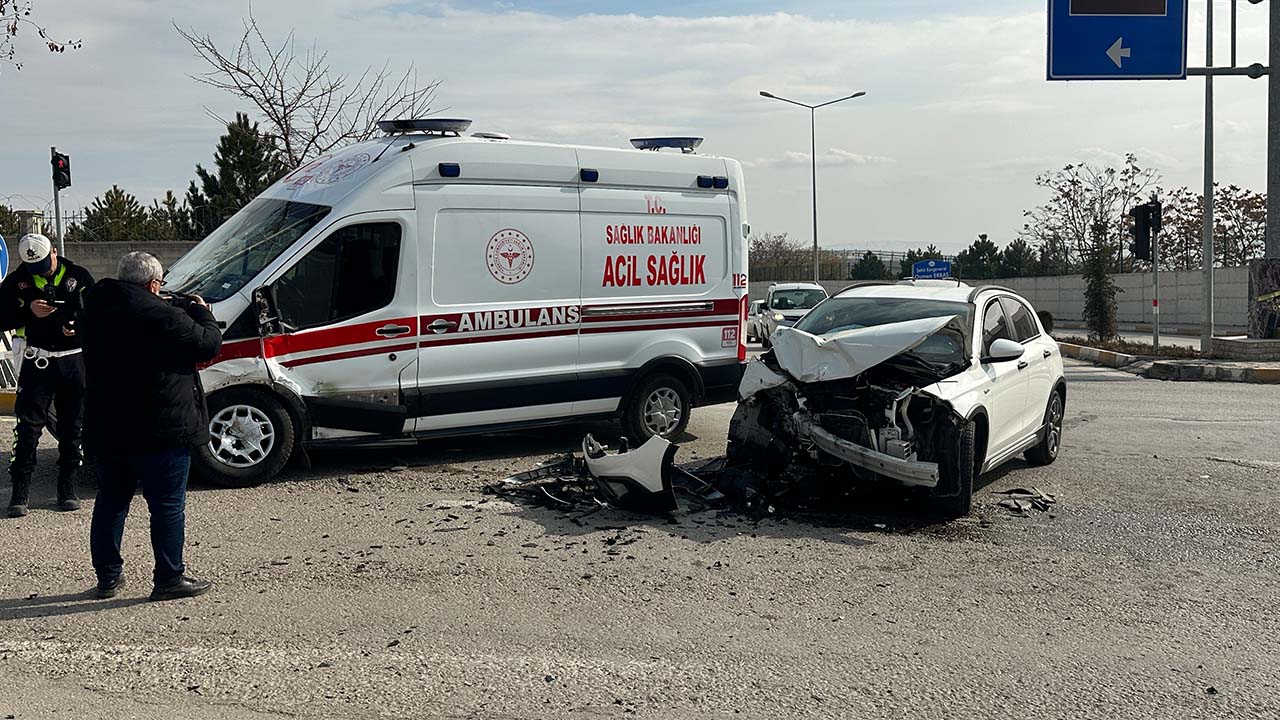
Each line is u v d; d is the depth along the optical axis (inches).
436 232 344.8
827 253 2050.9
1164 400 550.0
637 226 387.9
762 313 954.1
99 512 211.6
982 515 294.5
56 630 195.0
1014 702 170.7
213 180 1334.9
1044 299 1600.6
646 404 394.3
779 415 312.0
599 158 379.9
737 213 414.0
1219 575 242.4
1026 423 346.3
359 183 333.7
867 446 293.9
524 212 361.7
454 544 256.1
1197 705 170.7
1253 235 1604.3
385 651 187.3
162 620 201.2
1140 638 201.3
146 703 164.2
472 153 351.9
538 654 187.5
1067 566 248.1
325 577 229.0
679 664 184.2
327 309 326.6
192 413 212.5
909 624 207.0
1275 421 471.8
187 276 333.1
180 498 213.3
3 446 362.0
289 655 184.7
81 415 280.1
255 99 713.0
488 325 354.9
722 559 248.4
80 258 753.0
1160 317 1358.3
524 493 307.6
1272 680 181.5
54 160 687.1
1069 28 687.1
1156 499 316.8
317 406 323.9
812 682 177.5
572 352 373.7
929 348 320.2
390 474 336.5
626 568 239.8
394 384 338.6
